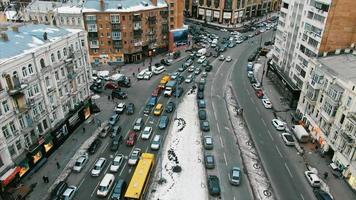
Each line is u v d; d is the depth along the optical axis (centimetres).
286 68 7656
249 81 8706
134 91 7925
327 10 5694
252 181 4747
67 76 5644
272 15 17850
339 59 5891
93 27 9094
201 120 6500
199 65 9838
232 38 12875
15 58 4378
